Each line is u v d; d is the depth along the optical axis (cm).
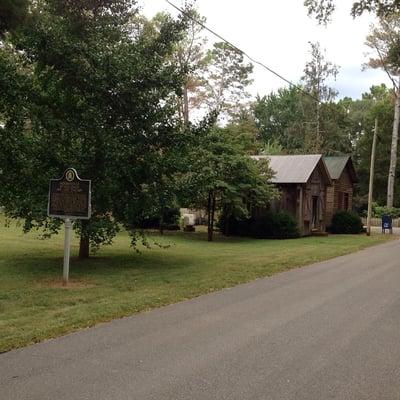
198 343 675
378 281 1217
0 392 503
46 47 1249
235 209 2425
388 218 3300
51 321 771
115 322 790
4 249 1664
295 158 3036
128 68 1273
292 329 750
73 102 1330
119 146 1260
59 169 1284
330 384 524
